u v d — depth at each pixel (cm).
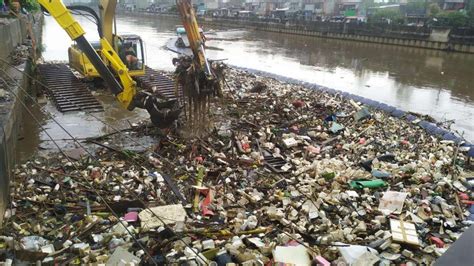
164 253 725
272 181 1044
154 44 4272
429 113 2064
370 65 3644
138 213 852
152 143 1316
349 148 1285
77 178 1012
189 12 1202
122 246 730
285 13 8425
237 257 705
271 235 803
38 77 2014
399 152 1268
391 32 5369
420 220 863
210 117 1448
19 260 677
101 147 1278
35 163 1123
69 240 746
